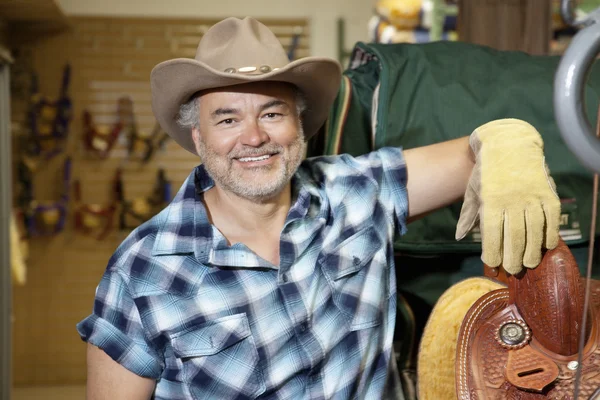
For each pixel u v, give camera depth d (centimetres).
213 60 124
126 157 440
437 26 288
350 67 183
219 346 121
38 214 426
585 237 151
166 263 124
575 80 70
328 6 437
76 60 435
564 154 153
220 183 125
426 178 136
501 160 111
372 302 130
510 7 276
